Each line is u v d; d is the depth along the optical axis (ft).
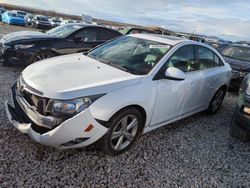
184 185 9.81
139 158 11.05
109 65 12.17
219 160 11.96
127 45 13.93
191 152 12.26
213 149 12.91
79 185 8.93
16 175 8.87
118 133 10.57
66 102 9.04
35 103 9.49
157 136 13.32
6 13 104.37
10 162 9.45
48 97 9.14
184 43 13.71
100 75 10.75
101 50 14.24
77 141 9.52
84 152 10.73
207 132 14.85
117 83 10.19
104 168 10.01
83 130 9.32
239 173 11.16
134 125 11.15
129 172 10.03
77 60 12.69
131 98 10.30
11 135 11.18
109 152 10.53
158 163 10.92
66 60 12.59
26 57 20.79
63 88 9.34
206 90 15.57
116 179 9.52
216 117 17.66
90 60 12.81
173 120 13.74
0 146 10.28
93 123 9.41
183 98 13.56
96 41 24.76
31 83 9.79
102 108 9.50
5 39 21.40
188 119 16.46
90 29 24.47
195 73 14.28
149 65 11.93
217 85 16.65
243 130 12.71
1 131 11.37
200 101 15.57
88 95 9.36
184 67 13.57
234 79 24.40
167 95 12.21
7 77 19.20
